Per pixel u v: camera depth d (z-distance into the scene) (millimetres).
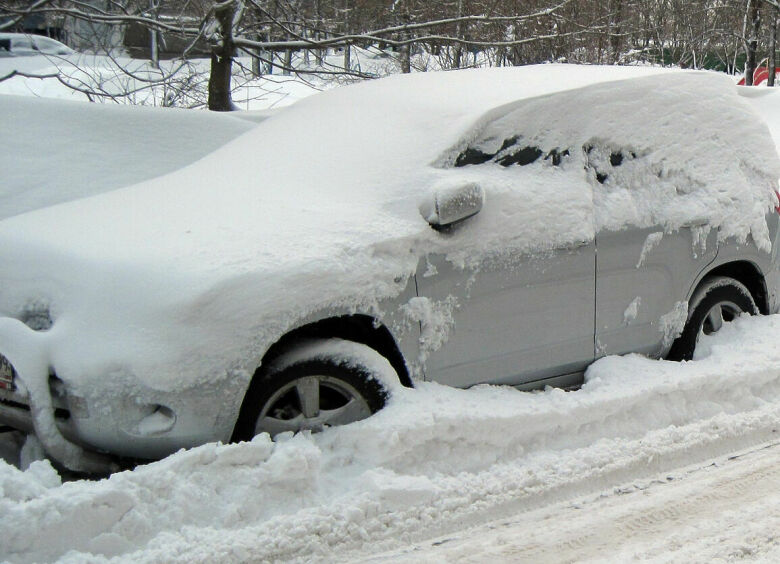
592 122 5340
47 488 3695
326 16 12492
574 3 15023
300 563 3588
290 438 4160
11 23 9727
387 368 4430
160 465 3771
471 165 4949
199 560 3465
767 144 6176
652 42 22500
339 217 4516
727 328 5945
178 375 3875
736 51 31375
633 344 5422
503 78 5656
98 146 7738
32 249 4570
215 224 4453
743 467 4684
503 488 4238
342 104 5781
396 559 3668
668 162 5609
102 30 12594
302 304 4121
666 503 4250
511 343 4863
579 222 5039
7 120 7570
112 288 4059
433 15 13281
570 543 3840
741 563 3652
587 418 4762
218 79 11258
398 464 4188
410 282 4500
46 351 4051
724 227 5762
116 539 3510
